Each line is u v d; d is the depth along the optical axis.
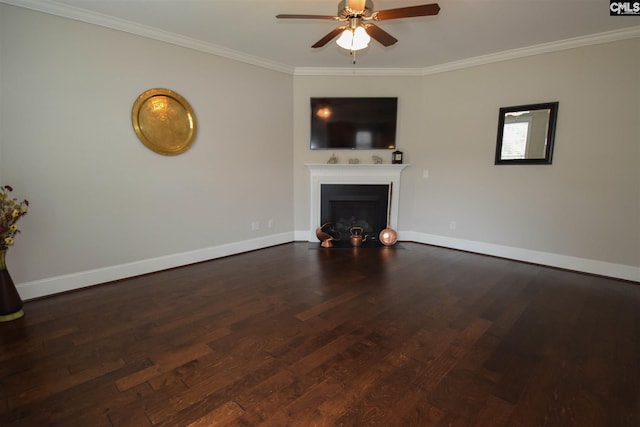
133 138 3.33
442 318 2.57
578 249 3.71
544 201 3.89
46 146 2.85
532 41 3.63
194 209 3.90
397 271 3.69
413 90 4.76
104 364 1.95
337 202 4.98
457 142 4.52
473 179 4.43
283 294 3.02
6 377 1.82
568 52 3.58
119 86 3.20
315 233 4.96
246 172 4.36
